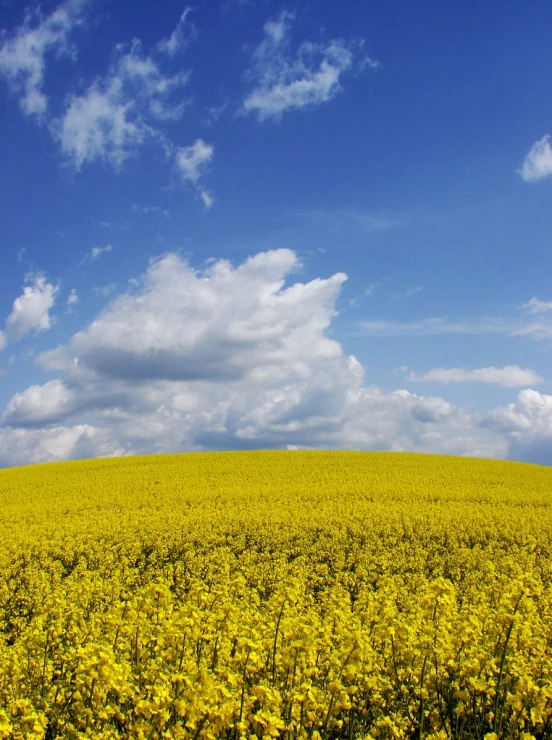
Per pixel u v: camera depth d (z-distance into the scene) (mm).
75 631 8609
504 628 7180
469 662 6840
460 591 14156
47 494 30891
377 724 6473
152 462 41344
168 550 19672
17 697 7004
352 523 21938
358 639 6570
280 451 46094
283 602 7660
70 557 18719
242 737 5656
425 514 23797
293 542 20375
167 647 7504
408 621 7406
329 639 7566
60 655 7961
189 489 30328
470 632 6941
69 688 7113
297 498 27500
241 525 22156
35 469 41500
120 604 7863
